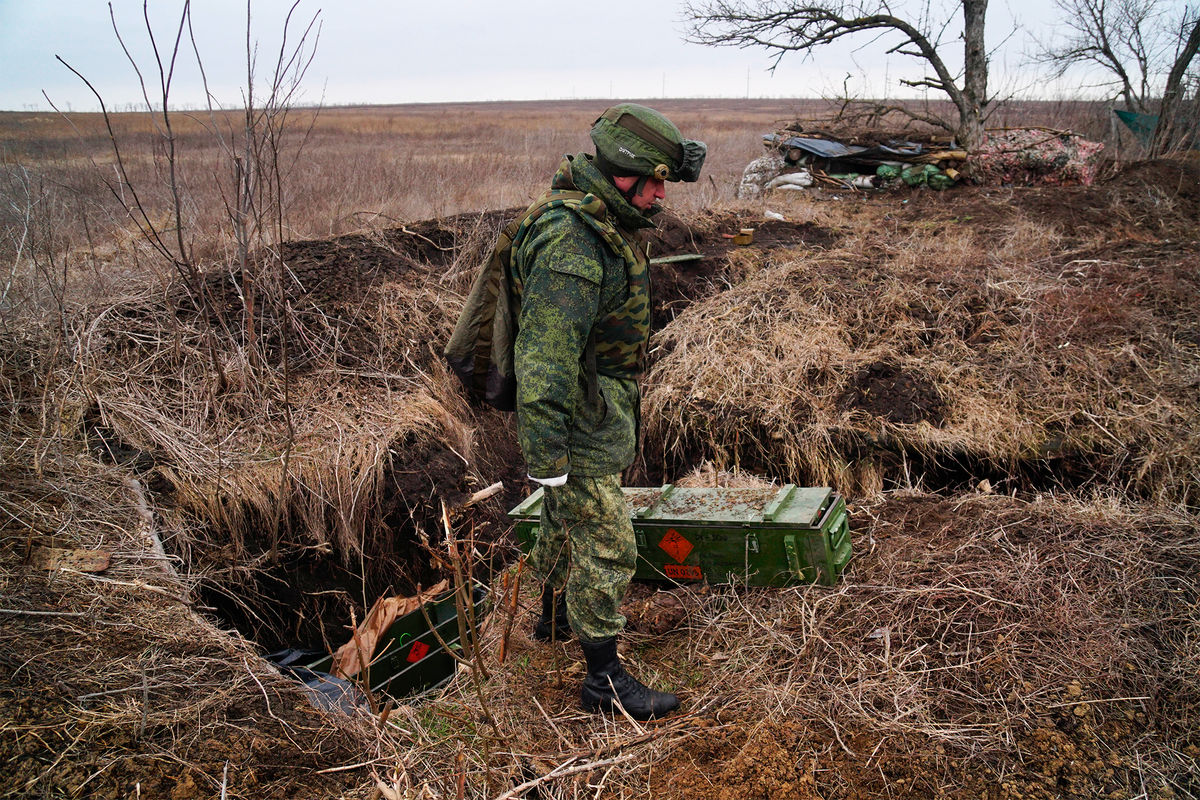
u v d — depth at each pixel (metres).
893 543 3.64
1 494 3.28
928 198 10.05
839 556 3.33
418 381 5.05
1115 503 4.06
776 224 8.16
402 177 10.74
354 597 4.05
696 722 2.74
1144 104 14.59
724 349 5.63
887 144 11.57
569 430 2.56
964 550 3.49
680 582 3.47
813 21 11.89
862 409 5.05
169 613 2.91
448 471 4.50
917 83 11.39
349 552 4.03
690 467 5.19
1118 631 2.95
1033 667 2.81
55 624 2.67
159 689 2.50
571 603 2.75
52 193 6.40
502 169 12.13
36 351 4.37
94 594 2.87
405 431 4.48
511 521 4.65
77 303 4.83
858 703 2.72
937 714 2.69
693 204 8.98
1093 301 5.84
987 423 4.87
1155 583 3.19
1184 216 8.77
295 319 5.01
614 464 2.65
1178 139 12.63
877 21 11.48
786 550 3.25
